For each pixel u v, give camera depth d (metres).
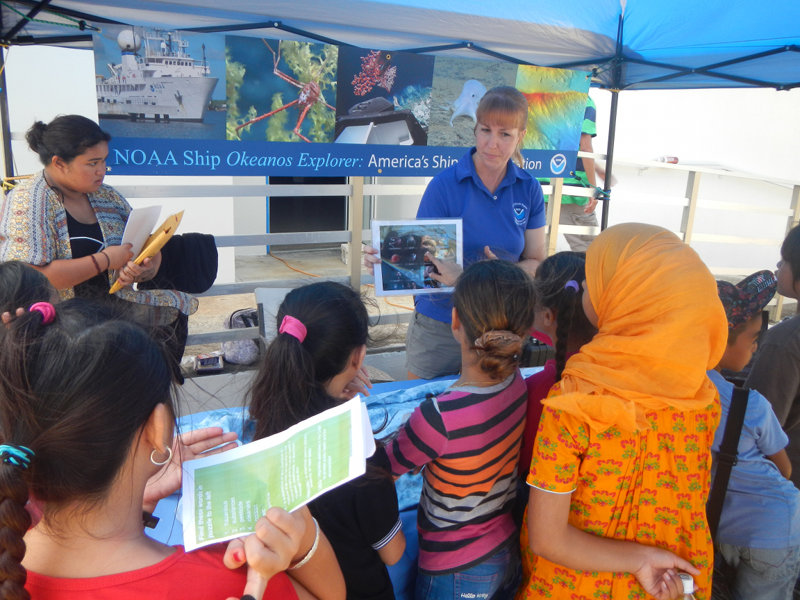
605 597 1.39
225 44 2.91
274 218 9.42
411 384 3.00
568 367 1.35
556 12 3.34
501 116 2.60
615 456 1.28
